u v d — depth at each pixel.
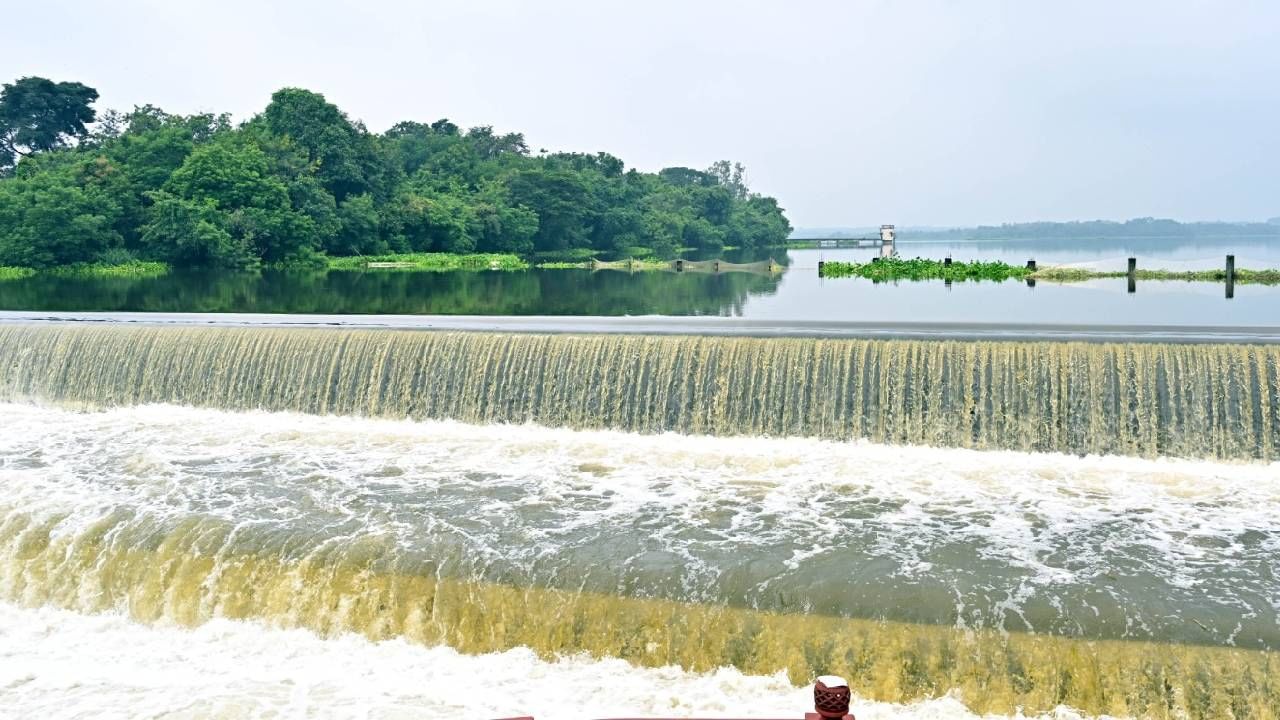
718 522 17.03
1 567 16.58
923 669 13.07
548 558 15.41
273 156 93.62
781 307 40.94
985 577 14.59
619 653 14.07
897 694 13.05
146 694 13.57
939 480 19.22
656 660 13.94
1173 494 18.22
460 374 24.22
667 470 20.12
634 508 17.81
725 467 20.27
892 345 21.53
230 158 86.25
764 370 22.30
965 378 21.19
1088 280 56.72
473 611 14.62
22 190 79.00
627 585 14.55
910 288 52.00
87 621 15.71
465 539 16.20
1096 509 17.50
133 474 20.08
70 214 75.44
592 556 15.48
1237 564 15.02
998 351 21.00
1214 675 12.39
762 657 13.58
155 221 79.94
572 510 17.72
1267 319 32.50
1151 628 13.01
